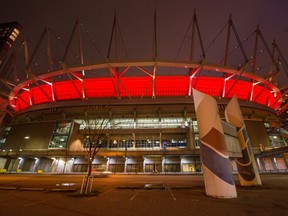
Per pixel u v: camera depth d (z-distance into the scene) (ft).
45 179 84.48
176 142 186.19
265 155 147.95
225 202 26.32
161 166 162.20
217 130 32.99
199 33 198.18
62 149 170.30
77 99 223.51
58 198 31.91
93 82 219.20
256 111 222.69
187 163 160.35
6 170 173.88
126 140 189.47
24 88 237.45
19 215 20.71
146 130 182.50
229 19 210.59
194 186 48.57
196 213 20.71
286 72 248.52
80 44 224.12
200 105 35.40
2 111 264.11
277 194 32.50
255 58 226.38
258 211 20.94
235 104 48.85
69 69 186.91
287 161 129.70
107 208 23.89
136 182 67.51
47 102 237.66
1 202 28.45
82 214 21.01
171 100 208.03
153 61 175.52
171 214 20.53
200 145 34.40
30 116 232.32
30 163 179.73
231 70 187.52
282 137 208.64
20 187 50.52
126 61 177.68
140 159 165.37
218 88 220.02
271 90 250.57
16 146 192.44
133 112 212.64
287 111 378.94
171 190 41.86
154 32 193.88
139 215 20.31
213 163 31.55
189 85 211.41
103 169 165.37
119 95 219.82
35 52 211.82
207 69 185.88
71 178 91.71
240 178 44.86
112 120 210.38
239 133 46.39
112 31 201.98
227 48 209.15
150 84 216.13
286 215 19.15
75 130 190.80
